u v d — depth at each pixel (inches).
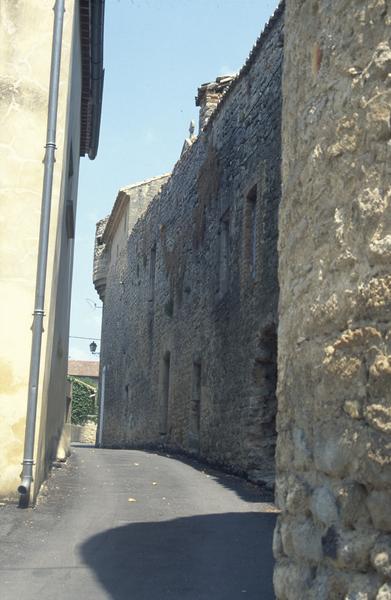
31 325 301.3
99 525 273.9
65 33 328.5
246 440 466.0
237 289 522.6
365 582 122.3
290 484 154.4
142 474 451.8
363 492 126.0
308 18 164.7
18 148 312.8
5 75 316.5
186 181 741.3
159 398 821.9
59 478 398.6
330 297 140.9
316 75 157.2
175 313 762.2
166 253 828.0
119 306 1168.2
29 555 227.6
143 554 233.5
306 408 149.1
